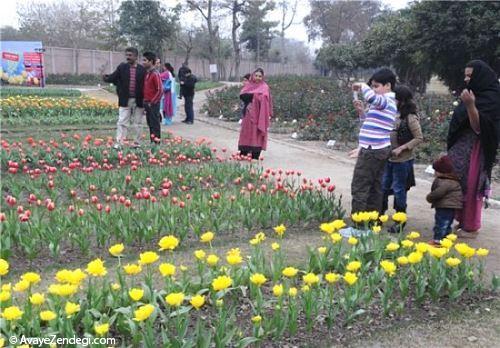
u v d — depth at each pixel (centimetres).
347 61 3588
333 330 380
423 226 655
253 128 1048
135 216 584
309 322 372
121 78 1076
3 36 5469
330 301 379
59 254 526
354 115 1620
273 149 1241
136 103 1095
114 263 506
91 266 337
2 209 652
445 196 563
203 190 761
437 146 1135
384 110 555
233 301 412
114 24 5259
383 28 3052
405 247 480
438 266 441
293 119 1770
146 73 1110
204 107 2186
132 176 802
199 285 406
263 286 444
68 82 4100
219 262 510
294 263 506
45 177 780
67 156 952
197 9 5156
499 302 437
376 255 485
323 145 1324
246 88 1065
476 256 546
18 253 524
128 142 1075
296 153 1190
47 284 456
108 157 962
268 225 633
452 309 422
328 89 2786
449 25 2086
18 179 774
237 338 358
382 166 572
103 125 1568
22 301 417
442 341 372
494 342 373
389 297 418
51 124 1549
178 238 568
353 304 397
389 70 560
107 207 566
